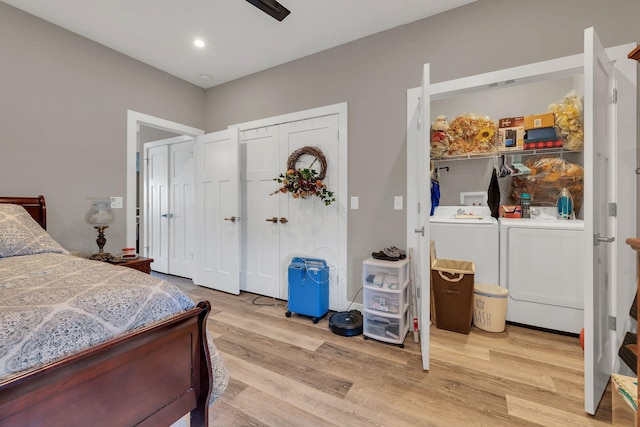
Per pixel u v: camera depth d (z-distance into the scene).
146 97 3.03
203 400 1.09
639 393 0.88
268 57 2.91
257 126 3.21
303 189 2.74
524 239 2.41
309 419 1.37
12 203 2.10
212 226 3.51
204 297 3.20
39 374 0.68
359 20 2.32
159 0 2.10
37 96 2.30
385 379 1.69
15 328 0.71
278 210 3.11
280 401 1.49
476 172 3.25
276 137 3.10
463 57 2.15
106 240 2.68
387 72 2.46
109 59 2.73
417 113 2.31
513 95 3.13
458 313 2.35
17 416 0.66
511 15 1.99
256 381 1.66
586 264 1.39
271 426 1.32
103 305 0.88
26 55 2.24
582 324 2.21
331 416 1.38
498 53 2.04
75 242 2.52
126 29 2.45
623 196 1.67
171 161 4.21
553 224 2.31
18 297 0.86
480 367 1.82
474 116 3.02
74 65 2.50
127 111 2.87
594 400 1.39
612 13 1.74
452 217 2.97
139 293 0.98
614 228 1.65
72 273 1.16
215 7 2.18
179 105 3.37
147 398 0.92
